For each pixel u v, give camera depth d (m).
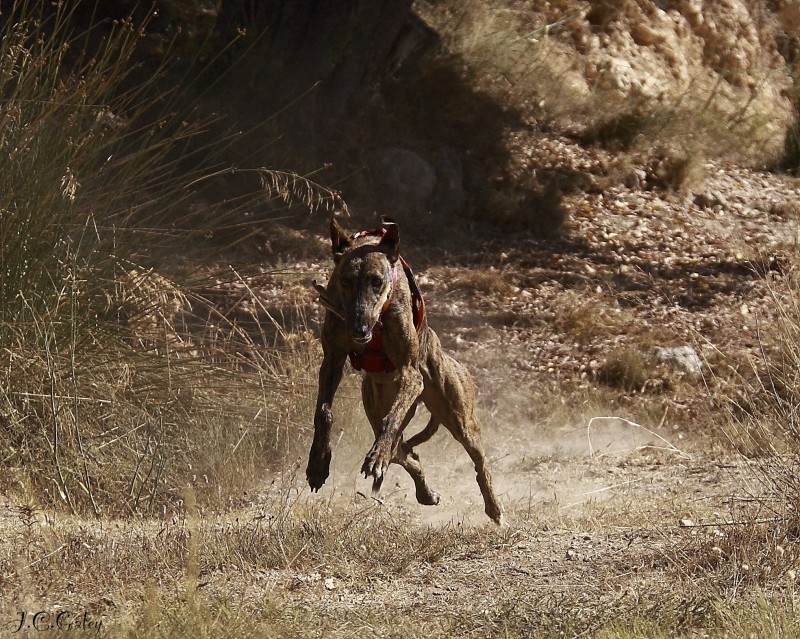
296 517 26.38
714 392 41.66
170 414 29.95
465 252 58.78
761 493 26.22
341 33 59.38
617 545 23.70
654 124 76.38
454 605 20.23
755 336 49.84
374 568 22.69
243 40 56.91
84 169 29.50
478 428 25.52
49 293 27.77
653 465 34.75
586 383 45.16
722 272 59.72
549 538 24.80
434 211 61.31
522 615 18.80
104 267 29.39
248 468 30.42
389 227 21.45
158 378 30.06
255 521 26.09
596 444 38.41
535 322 51.16
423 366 23.16
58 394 27.28
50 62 30.72
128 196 31.56
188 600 17.48
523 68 74.62
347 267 20.84
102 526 24.75
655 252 62.50
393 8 61.53
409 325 21.61
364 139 60.75
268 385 33.44
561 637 17.70
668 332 50.16
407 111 63.66
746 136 83.00
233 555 22.88
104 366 28.75
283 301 46.94
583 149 72.31
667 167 71.75
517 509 28.89
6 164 27.64
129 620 17.81
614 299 54.62
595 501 29.58
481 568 22.61
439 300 52.78
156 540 22.98
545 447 38.19
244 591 20.30
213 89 55.84
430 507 29.64
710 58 91.56
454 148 64.62
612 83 80.06
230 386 32.09
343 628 18.45
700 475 31.89
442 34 69.50
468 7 72.75
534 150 69.75
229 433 31.16
